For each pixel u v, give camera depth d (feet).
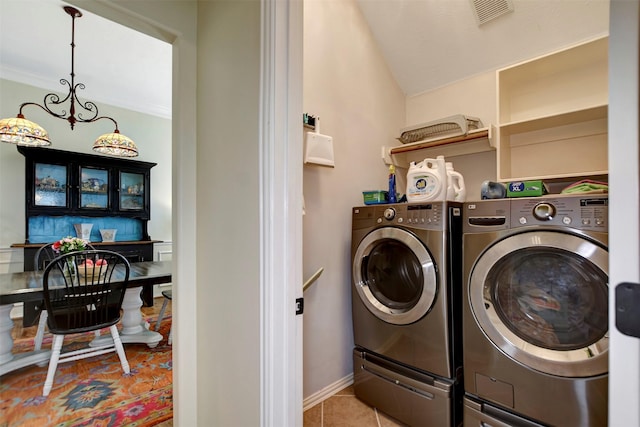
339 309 6.53
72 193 12.39
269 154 3.17
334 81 6.53
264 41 3.23
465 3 6.34
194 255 4.75
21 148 11.21
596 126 5.76
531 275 4.22
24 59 10.57
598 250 3.57
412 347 5.23
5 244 11.27
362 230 6.06
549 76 6.28
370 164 7.31
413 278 5.42
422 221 5.10
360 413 5.72
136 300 9.32
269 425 3.12
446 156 7.68
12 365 7.13
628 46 1.47
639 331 1.40
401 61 7.77
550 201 3.97
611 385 1.48
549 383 3.93
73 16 8.27
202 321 4.56
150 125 14.94
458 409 4.92
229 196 3.85
